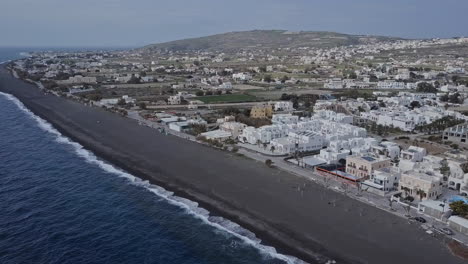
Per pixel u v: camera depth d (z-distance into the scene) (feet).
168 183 361.92
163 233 266.57
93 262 232.12
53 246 249.55
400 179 328.90
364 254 232.12
